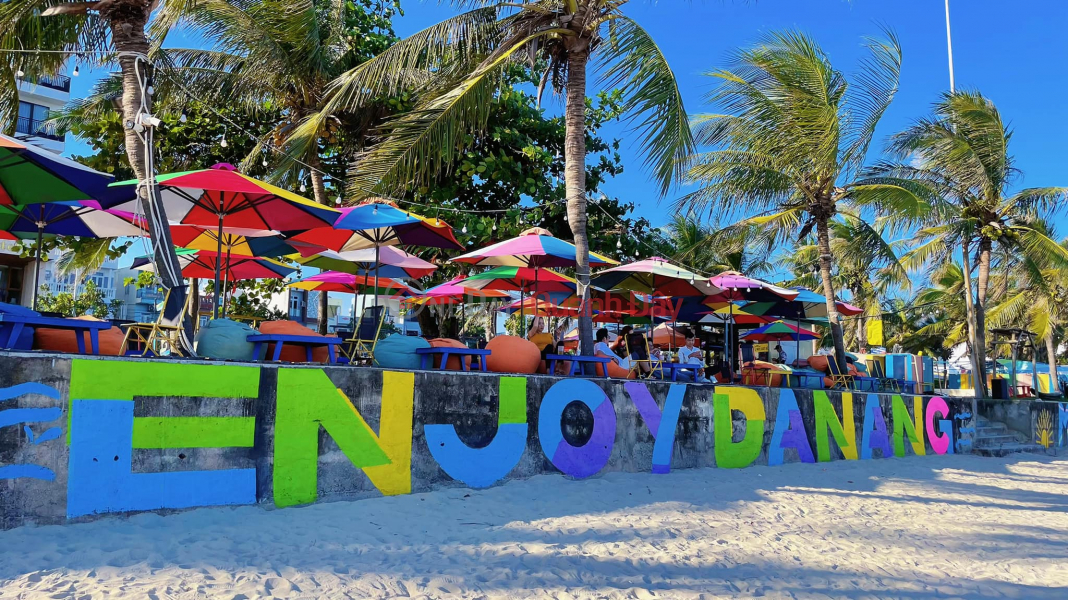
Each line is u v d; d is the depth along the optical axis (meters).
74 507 5.44
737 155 17.27
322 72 13.97
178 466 5.96
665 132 10.43
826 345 39.97
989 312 30.34
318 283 13.00
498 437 8.16
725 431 10.95
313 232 9.67
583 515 7.05
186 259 11.42
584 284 10.18
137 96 7.76
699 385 10.63
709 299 14.30
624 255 17.31
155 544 5.07
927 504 9.65
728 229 17.94
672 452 10.12
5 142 5.84
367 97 11.03
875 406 14.19
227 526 5.69
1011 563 6.86
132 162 7.70
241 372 6.36
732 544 6.56
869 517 8.42
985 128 19.44
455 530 6.20
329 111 11.13
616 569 5.46
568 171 10.47
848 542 7.12
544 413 8.64
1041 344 39.56
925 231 22.83
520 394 8.41
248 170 14.57
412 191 14.63
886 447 14.33
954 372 35.19
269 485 6.43
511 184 15.61
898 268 17.62
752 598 5.09
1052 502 10.80
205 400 6.14
